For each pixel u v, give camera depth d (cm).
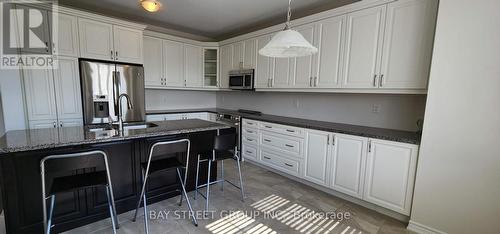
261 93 446
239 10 347
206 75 495
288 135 322
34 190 180
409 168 212
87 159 162
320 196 275
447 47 182
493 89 165
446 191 190
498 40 161
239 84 425
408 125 262
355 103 309
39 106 293
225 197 267
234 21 406
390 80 238
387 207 230
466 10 172
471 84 173
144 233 197
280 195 276
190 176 274
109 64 339
